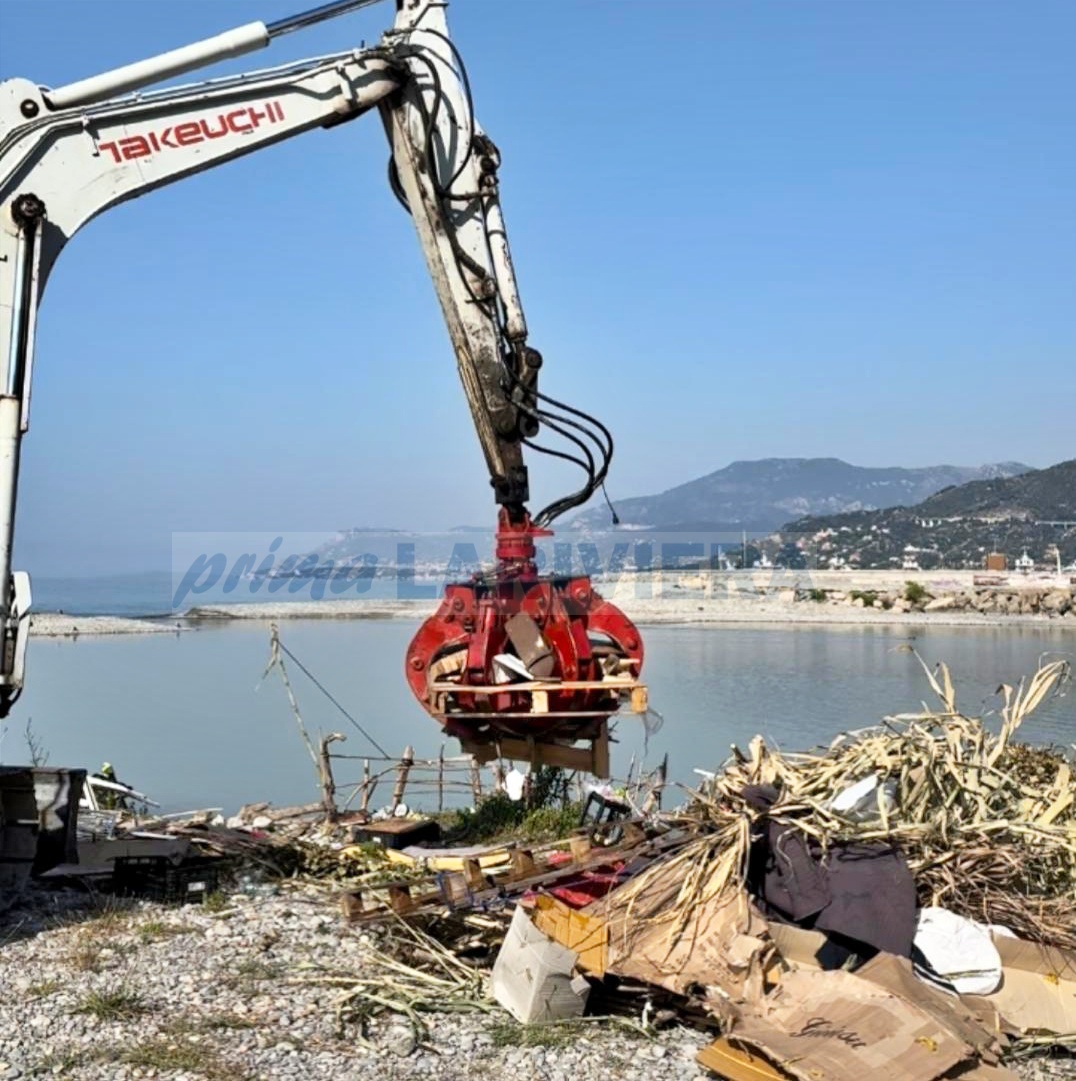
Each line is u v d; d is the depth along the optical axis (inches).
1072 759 349.4
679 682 1254.9
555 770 450.9
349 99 311.0
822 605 2691.9
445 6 327.6
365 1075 207.8
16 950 267.1
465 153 326.3
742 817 252.7
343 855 355.9
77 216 295.9
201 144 303.4
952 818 269.1
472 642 307.0
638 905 244.2
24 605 286.4
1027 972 235.0
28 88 291.6
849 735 306.2
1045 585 3026.6
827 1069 190.2
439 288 327.9
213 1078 204.5
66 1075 205.0
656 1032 226.1
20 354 287.3
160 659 1545.3
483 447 331.9
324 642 1694.1
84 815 442.3
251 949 271.4
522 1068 211.0
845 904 235.5
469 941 272.2
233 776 750.5
